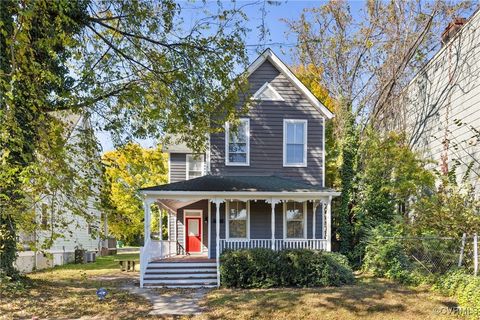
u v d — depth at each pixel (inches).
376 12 948.6
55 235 289.3
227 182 599.5
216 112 499.2
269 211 644.7
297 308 386.3
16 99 270.7
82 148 395.9
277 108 660.7
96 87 426.6
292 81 661.9
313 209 644.7
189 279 529.0
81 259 837.2
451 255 458.3
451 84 614.9
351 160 680.4
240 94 644.7
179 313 377.1
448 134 615.2
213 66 433.7
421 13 837.2
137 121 474.9
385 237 546.6
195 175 808.9
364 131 791.1
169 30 429.7
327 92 1058.1
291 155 657.6
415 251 525.3
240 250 527.5
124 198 898.1
